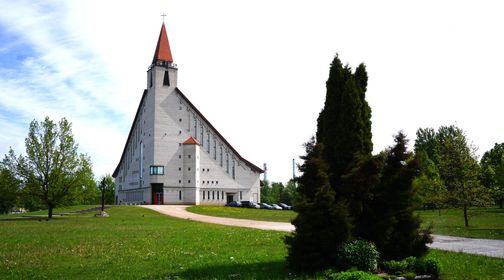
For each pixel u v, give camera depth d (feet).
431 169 221.66
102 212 192.24
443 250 66.54
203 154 329.52
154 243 79.97
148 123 324.19
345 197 50.31
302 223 47.98
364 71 55.72
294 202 49.26
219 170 334.24
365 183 50.01
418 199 53.16
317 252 47.32
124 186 372.79
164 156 313.32
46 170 177.99
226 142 338.54
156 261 58.08
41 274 49.70
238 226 129.08
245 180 343.67
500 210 228.84
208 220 163.73
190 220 162.81
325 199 47.52
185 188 315.17
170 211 220.84
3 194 177.06
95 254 65.26
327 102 53.93
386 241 49.96
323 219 47.44
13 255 64.85
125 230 112.57
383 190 51.06
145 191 318.65
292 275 46.11
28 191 175.94
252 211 235.40
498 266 51.93
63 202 180.45
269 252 65.87
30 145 176.76
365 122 52.80
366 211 51.08
